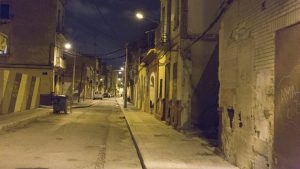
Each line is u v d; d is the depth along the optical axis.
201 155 13.15
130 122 26.11
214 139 17.50
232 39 12.02
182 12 20.50
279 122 8.45
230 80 12.16
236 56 11.59
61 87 54.12
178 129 20.58
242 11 11.10
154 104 33.31
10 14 44.84
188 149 14.43
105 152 14.41
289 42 8.12
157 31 31.41
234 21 11.84
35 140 16.72
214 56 20.48
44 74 45.00
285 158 8.11
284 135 8.20
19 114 28.86
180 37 20.50
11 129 20.94
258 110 9.65
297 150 7.63
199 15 20.52
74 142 16.61
